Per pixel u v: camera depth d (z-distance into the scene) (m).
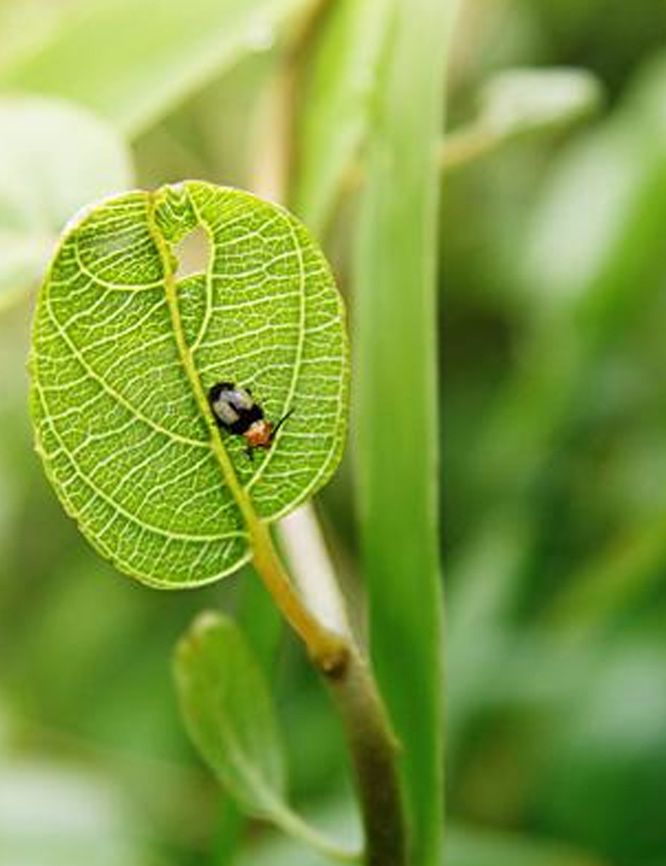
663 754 0.45
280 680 0.51
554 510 0.51
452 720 0.46
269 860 0.38
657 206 0.49
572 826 0.45
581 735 0.45
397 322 0.27
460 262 0.60
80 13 0.32
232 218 0.22
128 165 0.28
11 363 0.62
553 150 0.59
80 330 0.22
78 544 0.60
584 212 0.50
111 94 0.32
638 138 0.49
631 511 0.50
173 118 0.58
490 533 0.51
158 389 0.22
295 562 0.27
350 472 0.56
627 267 0.49
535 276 0.51
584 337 0.50
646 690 0.46
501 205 0.59
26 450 0.61
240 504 0.23
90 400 0.22
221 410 0.22
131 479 0.22
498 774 0.46
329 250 0.42
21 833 0.41
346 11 0.31
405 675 0.26
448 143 0.35
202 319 0.22
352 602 0.49
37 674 0.59
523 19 0.60
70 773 0.43
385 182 0.28
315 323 0.22
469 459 0.57
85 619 0.59
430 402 0.26
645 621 0.47
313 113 0.31
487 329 0.60
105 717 0.57
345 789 0.46
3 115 0.28
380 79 0.29
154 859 0.42
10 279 0.27
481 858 0.36
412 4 0.29
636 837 0.44
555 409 0.51
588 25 0.61
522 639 0.48
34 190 0.28
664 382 0.51
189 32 0.32
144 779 0.48
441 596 0.26
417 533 0.26
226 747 0.26
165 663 0.58
